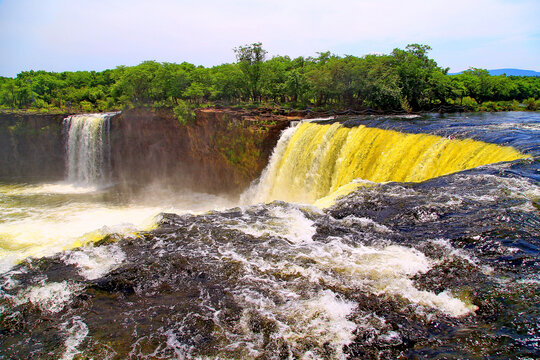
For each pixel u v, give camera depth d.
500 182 11.80
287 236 10.30
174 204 34.88
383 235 9.82
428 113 39.56
